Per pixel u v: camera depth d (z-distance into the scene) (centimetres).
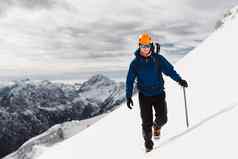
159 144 696
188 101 1003
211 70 1312
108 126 1323
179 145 542
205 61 1611
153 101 697
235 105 599
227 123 501
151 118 698
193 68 1641
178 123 798
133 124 1124
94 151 1014
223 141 447
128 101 693
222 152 419
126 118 1304
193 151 478
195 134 544
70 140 1456
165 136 750
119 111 1545
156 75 687
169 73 687
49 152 1417
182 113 877
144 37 666
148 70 684
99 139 1157
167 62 687
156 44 687
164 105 701
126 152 800
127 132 1048
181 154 496
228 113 550
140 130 990
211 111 722
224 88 873
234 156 390
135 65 689
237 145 410
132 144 852
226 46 1639
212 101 816
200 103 882
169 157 519
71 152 1174
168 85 1648
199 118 732
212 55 1639
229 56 1352
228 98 741
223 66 1230
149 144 686
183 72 1725
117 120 1360
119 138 1015
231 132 458
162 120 700
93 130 1423
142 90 697
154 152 617
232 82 880
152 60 681
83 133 1466
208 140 482
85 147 1129
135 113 1293
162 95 699
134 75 693
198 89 1102
